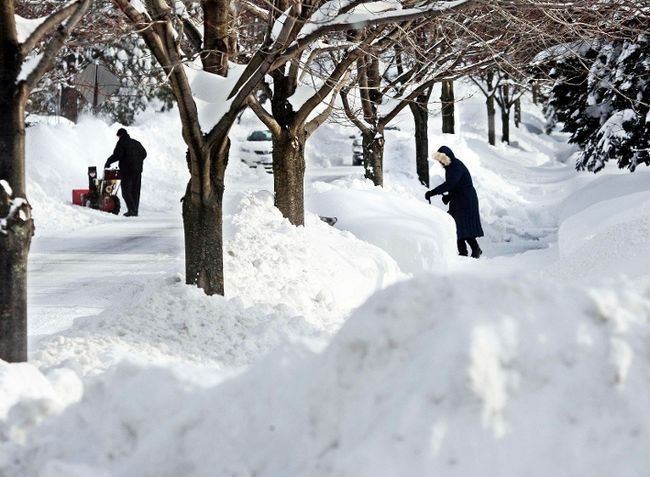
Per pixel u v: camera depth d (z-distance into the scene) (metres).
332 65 33.12
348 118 41.50
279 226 27.36
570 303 7.20
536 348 6.87
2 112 13.71
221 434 7.38
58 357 14.60
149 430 7.99
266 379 7.50
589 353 6.95
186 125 19.53
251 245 24.64
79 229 41.62
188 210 20.36
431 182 60.78
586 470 6.55
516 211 57.88
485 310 7.01
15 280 13.93
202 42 23.80
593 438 6.66
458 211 39.97
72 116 71.38
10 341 13.95
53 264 29.97
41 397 9.27
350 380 7.03
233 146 84.00
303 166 29.33
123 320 16.91
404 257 32.97
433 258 33.22
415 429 6.48
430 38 35.25
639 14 26.50
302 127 29.25
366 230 33.59
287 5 21.30
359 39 26.38
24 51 13.71
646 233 19.89
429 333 6.95
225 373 8.87
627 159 55.78
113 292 24.75
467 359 6.58
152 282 20.11
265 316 18.42
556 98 58.88
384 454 6.43
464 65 38.50
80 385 11.50
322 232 30.16
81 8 14.02
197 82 20.11
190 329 16.97
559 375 6.83
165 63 18.78
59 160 60.25
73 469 7.68
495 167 87.06
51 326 20.50
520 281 7.27
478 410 6.52
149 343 15.99
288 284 22.97
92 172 51.50
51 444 8.27
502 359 6.74
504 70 31.56
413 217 34.84
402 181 57.78
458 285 7.18
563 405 6.75
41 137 61.12
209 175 20.20
